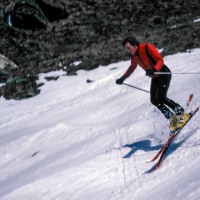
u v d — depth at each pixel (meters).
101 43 20.03
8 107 14.12
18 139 9.85
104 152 6.28
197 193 3.44
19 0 23.92
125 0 25.73
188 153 4.74
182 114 5.37
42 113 12.41
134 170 5.01
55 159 7.23
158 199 3.78
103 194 4.59
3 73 17.86
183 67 11.76
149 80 11.72
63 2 25.62
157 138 6.00
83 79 14.74
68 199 4.88
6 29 22.91
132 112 8.80
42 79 16.23
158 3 24.47
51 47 21.08
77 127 9.42
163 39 17.39
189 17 21.19
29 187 5.70
